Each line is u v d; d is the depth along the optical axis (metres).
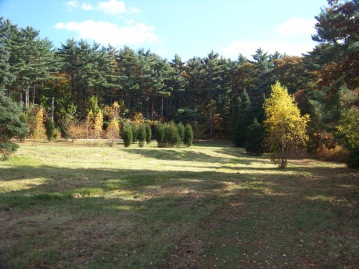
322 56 42.81
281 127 25.06
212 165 26.97
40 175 15.20
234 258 6.07
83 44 58.66
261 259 6.04
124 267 5.29
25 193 11.23
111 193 12.32
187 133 43.97
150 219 8.55
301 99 42.44
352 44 20.91
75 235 6.90
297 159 35.28
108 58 63.53
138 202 10.77
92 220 8.22
